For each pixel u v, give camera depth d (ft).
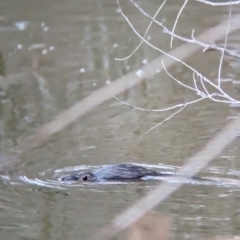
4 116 45.06
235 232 27.22
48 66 57.77
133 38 66.28
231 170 34.27
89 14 78.07
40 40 67.10
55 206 30.71
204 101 46.96
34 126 42.45
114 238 27.09
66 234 27.86
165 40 64.54
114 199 31.14
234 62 56.24
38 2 85.25
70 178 34.09
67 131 41.75
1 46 65.10
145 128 42.29
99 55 60.54
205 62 56.90
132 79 52.34
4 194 32.35
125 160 36.76
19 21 75.51
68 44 65.26
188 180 33.01
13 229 28.58
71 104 46.91
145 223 27.73
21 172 35.45
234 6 77.97
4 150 38.27
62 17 76.95
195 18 73.97
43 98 48.85
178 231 27.43
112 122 43.57
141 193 31.60
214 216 28.91
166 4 81.82
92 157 37.58
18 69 57.06
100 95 24.94
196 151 37.50
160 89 50.62
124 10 79.66
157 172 33.99
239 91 48.93
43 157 37.52
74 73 55.36
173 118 43.86
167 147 38.65
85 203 30.86
